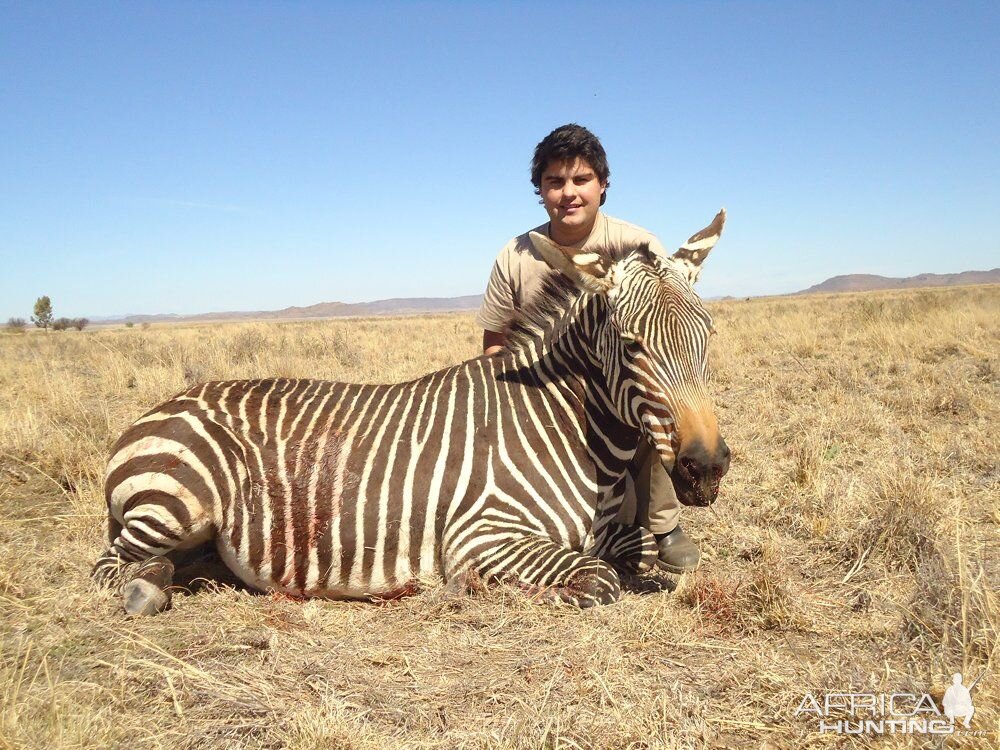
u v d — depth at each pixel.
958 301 24.86
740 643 3.25
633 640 3.25
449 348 16.42
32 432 6.66
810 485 5.39
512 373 4.18
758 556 4.34
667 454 3.44
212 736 2.63
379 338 21.81
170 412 4.00
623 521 4.31
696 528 4.89
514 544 3.67
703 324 3.53
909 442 6.59
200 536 3.87
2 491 5.62
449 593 3.66
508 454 3.85
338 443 3.92
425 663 3.11
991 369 9.80
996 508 4.72
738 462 6.32
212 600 3.84
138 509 3.75
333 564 3.80
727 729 2.61
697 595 3.54
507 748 2.47
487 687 2.90
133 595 3.60
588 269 3.66
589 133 4.56
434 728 2.66
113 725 2.66
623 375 3.62
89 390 10.27
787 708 2.71
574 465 3.89
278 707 2.78
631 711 2.68
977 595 3.18
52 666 3.11
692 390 3.41
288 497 3.83
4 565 3.99
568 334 4.09
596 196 4.66
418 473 3.82
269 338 19.31
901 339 13.46
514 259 5.00
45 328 68.94
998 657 2.85
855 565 4.09
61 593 3.78
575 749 2.47
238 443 3.90
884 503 4.50
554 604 3.52
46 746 2.45
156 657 3.19
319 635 3.43
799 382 9.91
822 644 3.24
